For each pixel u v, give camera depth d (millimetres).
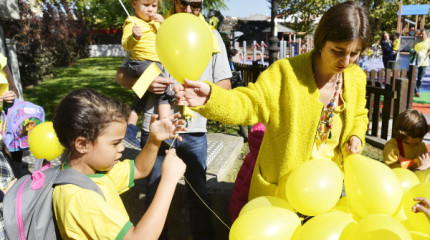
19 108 3428
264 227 1616
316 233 1544
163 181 1425
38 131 2146
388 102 5039
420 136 3006
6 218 1312
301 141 1839
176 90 1709
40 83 12305
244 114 1812
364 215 1757
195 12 2396
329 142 2018
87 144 1362
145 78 1734
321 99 1918
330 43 1634
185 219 3250
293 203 1701
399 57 12492
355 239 1497
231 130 5645
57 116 1368
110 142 1394
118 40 31031
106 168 1454
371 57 16938
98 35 30922
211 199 3311
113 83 11766
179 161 1489
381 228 1430
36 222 1309
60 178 1346
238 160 4516
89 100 1362
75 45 24516
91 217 1269
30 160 4383
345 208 1915
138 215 3410
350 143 1953
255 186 2057
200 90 1725
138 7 2598
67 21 22062
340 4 1646
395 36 12234
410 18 23594
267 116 1843
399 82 4777
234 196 2604
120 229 1271
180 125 1637
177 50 1602
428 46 8641
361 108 2086
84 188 1330
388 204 1664
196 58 1625
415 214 1675
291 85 1804
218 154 4246
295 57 1886
